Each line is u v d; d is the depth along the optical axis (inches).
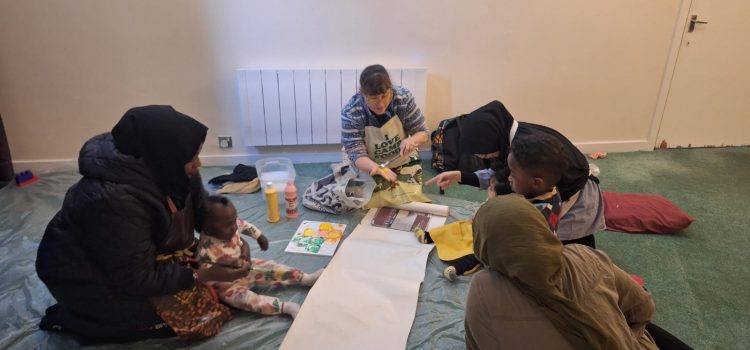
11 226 89.8
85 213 49.3
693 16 123.3
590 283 41.5
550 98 128.6
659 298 73.9
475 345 44.7
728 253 86.7
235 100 117.7
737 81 132.5
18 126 113.4
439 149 120.0
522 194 56.9
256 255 80.5
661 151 138.2
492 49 120.8
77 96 112.3
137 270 51.8
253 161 124.8
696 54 128.0
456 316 66.2
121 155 50.3
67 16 105.0
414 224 89.4
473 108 127.1
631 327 45.9
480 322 41.9
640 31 123.9
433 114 126.5
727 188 115.0
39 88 110.5
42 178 110.8
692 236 92.4
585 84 128.2
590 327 38.1
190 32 110.0
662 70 129.5
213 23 109.8
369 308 65.7
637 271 80.8
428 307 67.7
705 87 132.5
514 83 125.4
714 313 70.6
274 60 115.3
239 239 66.2
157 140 50.1
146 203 51.8
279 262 78.8
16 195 102.0
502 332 40.3
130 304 57.2
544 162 53.0
